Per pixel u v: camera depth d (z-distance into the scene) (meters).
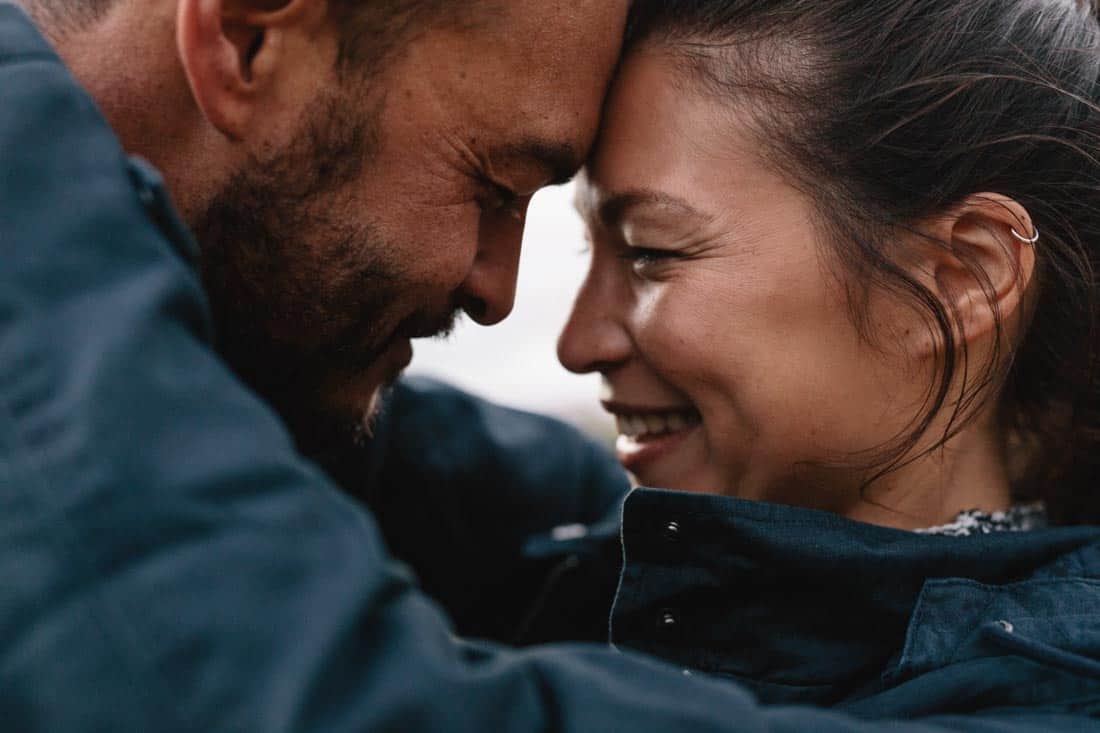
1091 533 0.94
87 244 0.62
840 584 0.88
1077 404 1.02
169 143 0.83
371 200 0.84
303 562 0.57
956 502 0.98
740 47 0.90
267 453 0.60
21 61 0.69
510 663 0.60
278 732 0.51
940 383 0.91
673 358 0.92
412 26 0.79
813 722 0.66
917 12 0.91
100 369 0.58
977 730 0.73
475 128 0.83
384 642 0.56
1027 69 0.92
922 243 0.90
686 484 0.97
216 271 0.85
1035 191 0.93
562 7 0.82
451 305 0.91
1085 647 0.82
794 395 0.90
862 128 0.88
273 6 0.78
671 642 0.94
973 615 0.86
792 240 0.89
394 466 1.33
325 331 0.88
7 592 0.55
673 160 0.91
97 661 0.53
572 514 1.39
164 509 0.56
